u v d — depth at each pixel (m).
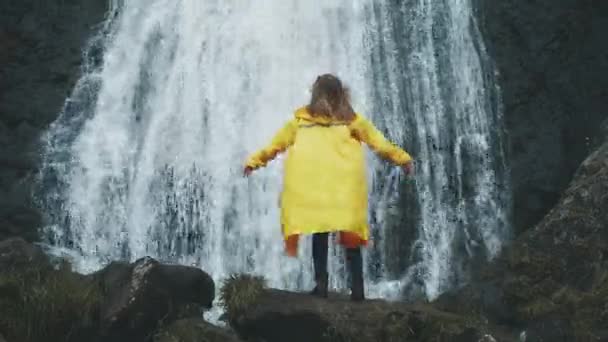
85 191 11.37
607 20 11.69
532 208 11.09
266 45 12.30
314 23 12.38
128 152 11.68
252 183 11.30
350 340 7.07
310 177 7.09
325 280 7.42
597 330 7.98
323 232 7.12
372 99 12.04
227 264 11.03
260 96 12.09
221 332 7.36
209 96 12.09
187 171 11.59
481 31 11.98
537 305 8.27
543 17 11.78
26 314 7.52
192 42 12.36
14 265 7.77
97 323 7.60
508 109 11.60
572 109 11.43
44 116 11.68
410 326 7.15
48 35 12.12
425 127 11.81
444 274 10.95
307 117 7.22
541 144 11.33
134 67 12.22
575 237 8.71
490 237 11.07
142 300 7.52
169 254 11.16
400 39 12.20
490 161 11.47
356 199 7.12
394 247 11.07
